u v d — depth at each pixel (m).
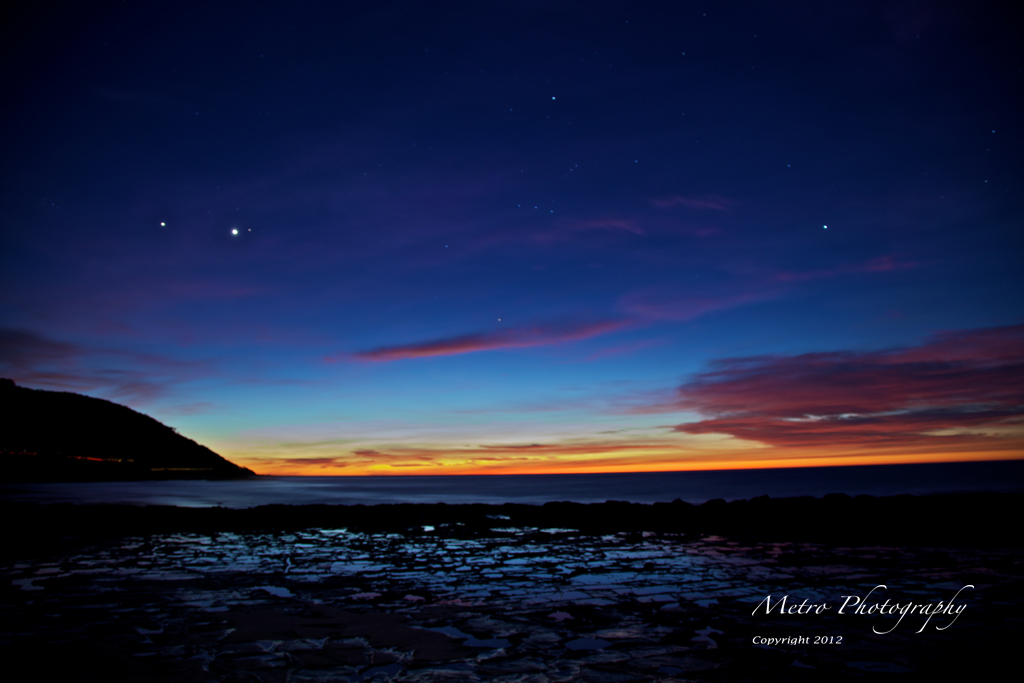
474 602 5.26
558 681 3.35
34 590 5.64
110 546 8.47
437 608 5.04
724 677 3.41
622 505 11.40
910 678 3.38
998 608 4.97
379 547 8.45
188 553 7.92
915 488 40.59
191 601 5.25
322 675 3.42
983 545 8.14
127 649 3.87
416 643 4.05
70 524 10.06
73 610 4.89
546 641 4.11
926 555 7.46
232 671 3.47
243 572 6.61
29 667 3.50
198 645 3.97
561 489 49.94
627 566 6.94
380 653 3.83
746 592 5.61
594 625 4.52
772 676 3.42
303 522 10.91
